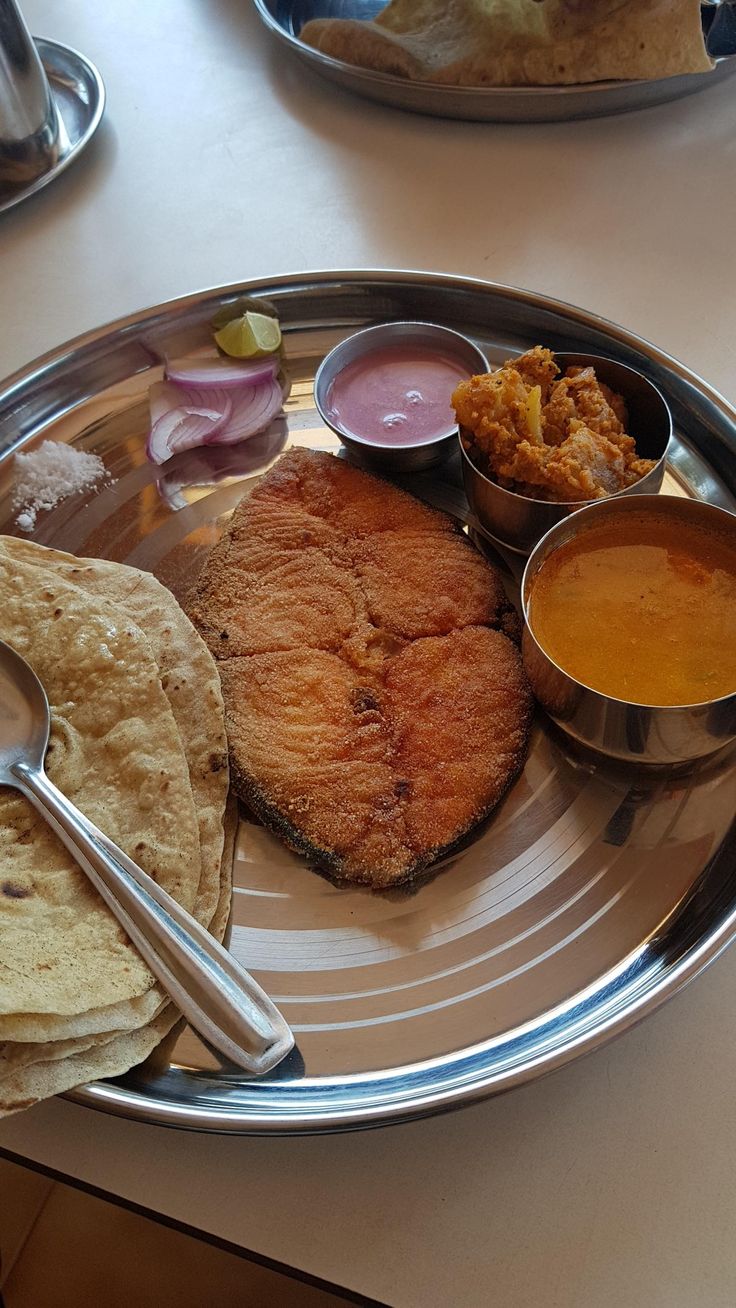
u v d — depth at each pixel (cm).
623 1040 32
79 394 50
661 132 60
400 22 60
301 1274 30
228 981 32
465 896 35
